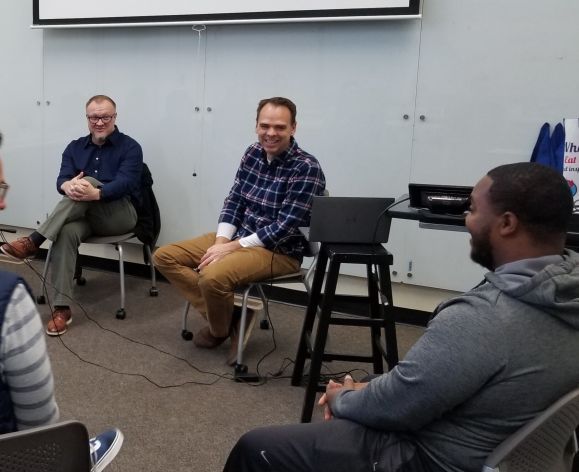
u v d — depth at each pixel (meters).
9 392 0.82
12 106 3.73
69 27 3.40
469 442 0.93
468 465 0.94
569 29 2.44
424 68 2.70
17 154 3.77
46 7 3.44
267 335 2.74
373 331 2.06
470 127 2.66
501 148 2.62
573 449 1.08
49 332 2.59
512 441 0.85
